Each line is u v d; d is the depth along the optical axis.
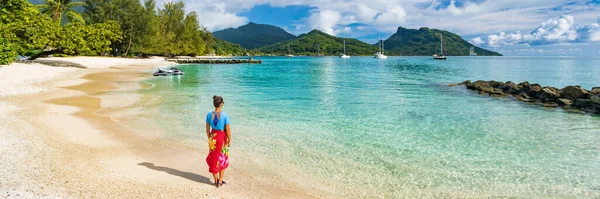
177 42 107.69
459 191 7.72
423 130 13.45
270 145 11.06
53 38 54.62
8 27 40.94
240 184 7.84
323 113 16.86
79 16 70.50
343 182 8.16
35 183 7.06
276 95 24.03
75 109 16.42
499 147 11.16
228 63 90.19
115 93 23.36
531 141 11.93
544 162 9.68
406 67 80.50
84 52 67.12
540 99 22.81
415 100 22.03
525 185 8.07
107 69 49.41
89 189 6.98
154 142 11.09
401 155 10.22
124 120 14.34
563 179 8.44
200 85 30.72
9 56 37.69
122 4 84.62
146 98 21.17
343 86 31.44
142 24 86.38
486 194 7.58
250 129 13.20
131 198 6.67
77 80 31.36
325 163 9.45
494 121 15.44
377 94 25.19
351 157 9.98
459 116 16.55
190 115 15.71
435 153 10.45
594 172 8.91
